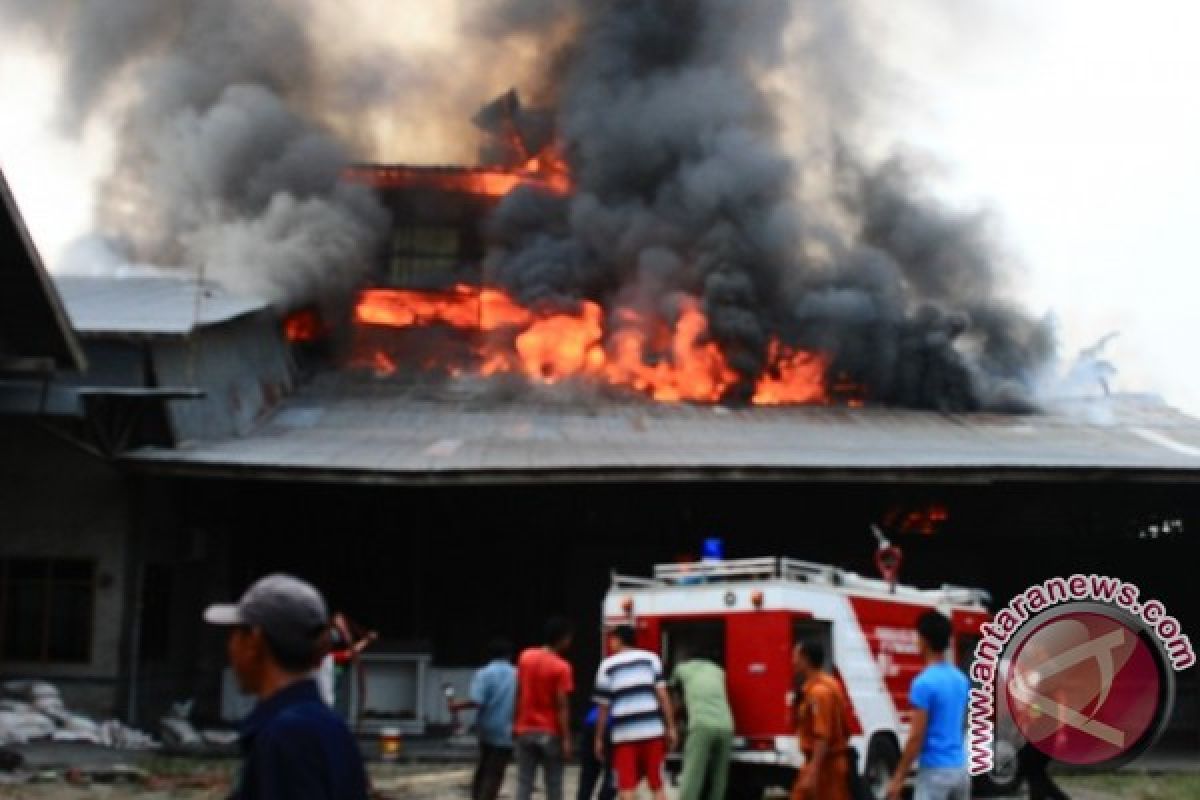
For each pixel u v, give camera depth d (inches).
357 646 583.2
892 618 503.5
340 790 129.5
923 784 281.4
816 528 871.7
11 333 682.2
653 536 877.2
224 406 877.8
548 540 880.9
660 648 470.0
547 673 407.8
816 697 326.0
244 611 132.9
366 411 992.9
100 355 770.2
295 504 864.9
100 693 738.2
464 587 875.4
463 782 573.9
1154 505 883.4
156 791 530.3
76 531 756.0
